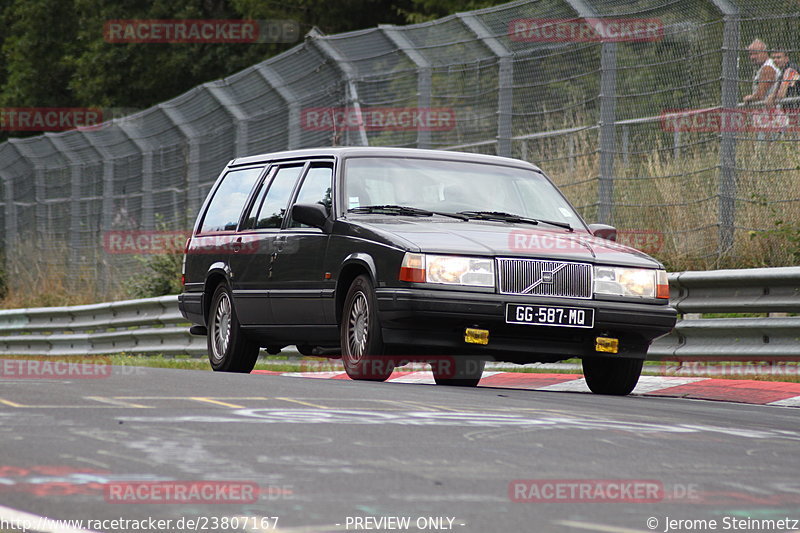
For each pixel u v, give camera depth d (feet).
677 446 61.11
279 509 43.16
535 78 166.09
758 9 144.15
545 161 166.09
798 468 55.21
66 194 277.85
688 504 45.80
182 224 231.91
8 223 310.24
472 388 97.19
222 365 126.62
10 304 293.64
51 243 285.02
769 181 149.07
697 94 151.84
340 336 108.78
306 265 112.27
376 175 113.70
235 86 210.38
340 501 44.73
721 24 149.18
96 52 412.98
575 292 101.14
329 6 371.97
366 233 104.73
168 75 406.00
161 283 239.50
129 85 412.98
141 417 66.08
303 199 117.08
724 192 146.10
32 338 238.89
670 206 153.79
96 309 219.61
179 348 189.78
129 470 49.98
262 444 57.26
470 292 98.84
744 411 86.74
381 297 100.48
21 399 74.74
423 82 178.29
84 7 431.43
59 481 47.60
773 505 45.96
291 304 114.21
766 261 144.46
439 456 55.16
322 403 74.90
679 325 124.57
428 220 107.96
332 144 189.16
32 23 464.65
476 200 113.70
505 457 55.42
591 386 111.24
